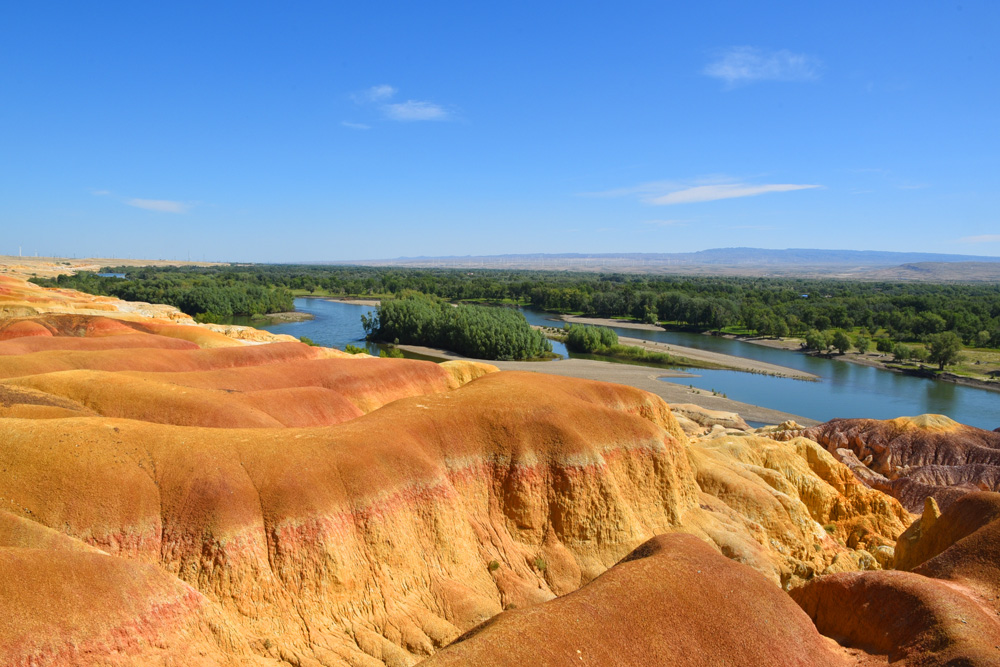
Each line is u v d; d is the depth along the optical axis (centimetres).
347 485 2441
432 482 2717
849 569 3553
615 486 3067
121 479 2125
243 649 1927
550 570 2828
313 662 2019
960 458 5053
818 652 1891
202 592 2012
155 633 1712
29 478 2056
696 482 3722
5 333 5669
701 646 1727
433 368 5091
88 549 1878
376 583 2358
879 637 2064
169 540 2066
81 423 2322
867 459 5312
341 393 4375
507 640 1576
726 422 6481
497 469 3003
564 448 3048
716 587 1919
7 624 1447
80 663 1510
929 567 2469
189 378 3888
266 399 3525
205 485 2183
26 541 1808
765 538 3475
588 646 1617
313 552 2230
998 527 2434
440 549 2634
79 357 4206
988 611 2022
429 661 1509
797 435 5519
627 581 1862
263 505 2234
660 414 3916
